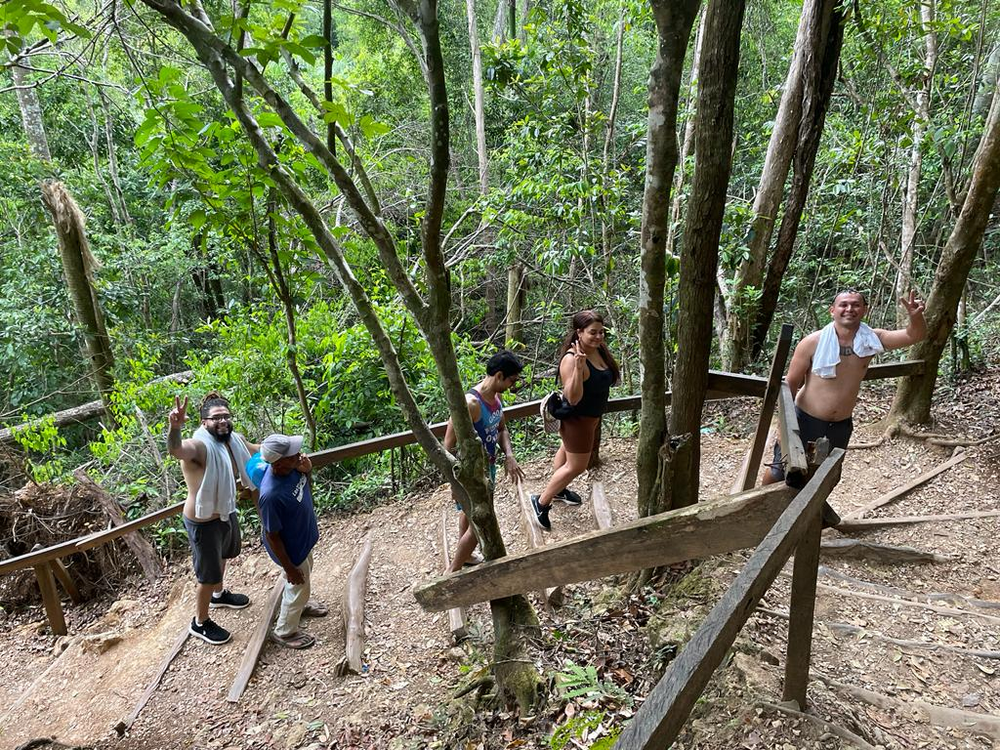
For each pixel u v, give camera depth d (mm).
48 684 4535
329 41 2393
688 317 3320
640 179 9578
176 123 3883
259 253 5031
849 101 9289
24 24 2068
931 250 9211
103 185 13172
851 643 3078
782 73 11562
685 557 2551
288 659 4168
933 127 6906
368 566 5031
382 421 7219
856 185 7875
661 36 2549
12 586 5988
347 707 3615
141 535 6051
